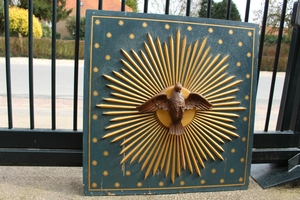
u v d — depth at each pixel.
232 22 1.65
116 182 1.59
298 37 1.84
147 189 1.62
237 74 1.67
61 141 1.75
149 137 1.59
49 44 10.84
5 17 1.57
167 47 1.56
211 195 1.66
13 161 1.71
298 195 1.70
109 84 1.53
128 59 1.53
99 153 1.56
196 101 1.57
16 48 10.28
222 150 1.69
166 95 1.53
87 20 1.50
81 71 7.39
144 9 1.69
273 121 3.90
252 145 1.73
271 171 1.92
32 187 1.62
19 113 3.56
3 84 5.64
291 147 1.98
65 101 4.45
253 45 1.68
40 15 13.75
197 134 1.63
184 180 1.66
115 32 1.52
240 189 1.74
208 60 1.61
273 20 8.34
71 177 1.78
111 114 1.54
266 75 9.08
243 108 1.69
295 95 1.94
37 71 7.57
